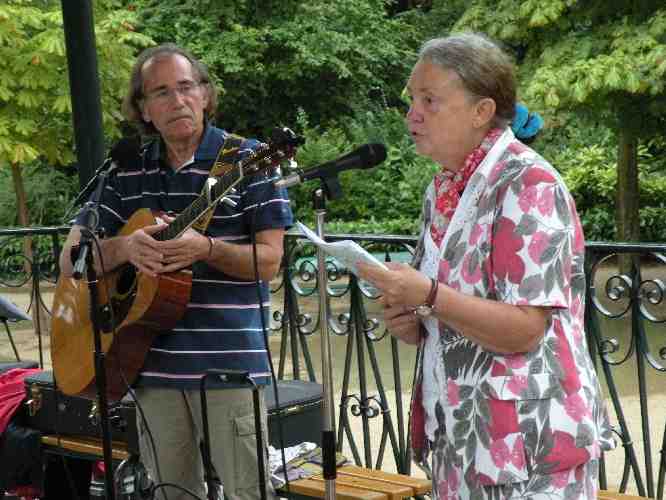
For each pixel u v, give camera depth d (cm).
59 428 404
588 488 214
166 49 303
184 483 307
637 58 905
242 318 296
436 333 224
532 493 209
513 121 225
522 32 991
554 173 211
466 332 208
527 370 210
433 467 229
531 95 934
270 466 342
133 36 995
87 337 317
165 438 301
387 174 1497
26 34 970
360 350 417
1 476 416
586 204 1355
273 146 251
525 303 205
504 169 213
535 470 209
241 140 295
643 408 363
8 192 1423
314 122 1664
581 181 1352
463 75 214
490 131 220
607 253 356
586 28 982
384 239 386
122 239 295
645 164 1391
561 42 958
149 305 288
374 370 416
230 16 1520
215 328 294
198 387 293
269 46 1587
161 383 296
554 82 923
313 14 1593
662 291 347
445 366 221
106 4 1012
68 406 399
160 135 311
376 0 1694
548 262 205
